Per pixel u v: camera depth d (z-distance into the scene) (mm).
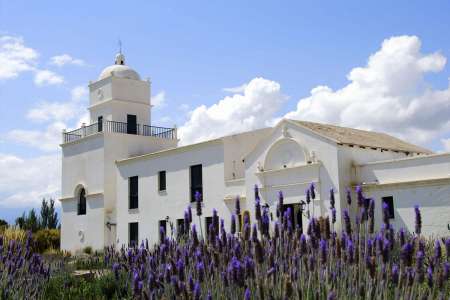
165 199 32469
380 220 21688
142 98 42188
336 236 8094
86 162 40219
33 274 11031
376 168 22281
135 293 6914
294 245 7992
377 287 6352
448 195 19797
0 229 23938
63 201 42594
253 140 30141
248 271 6363
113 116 40562
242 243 8172
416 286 6367
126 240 35375
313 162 23359
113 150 38688
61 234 42406
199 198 8797
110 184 38250
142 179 34562
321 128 25375
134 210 34969
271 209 25125
